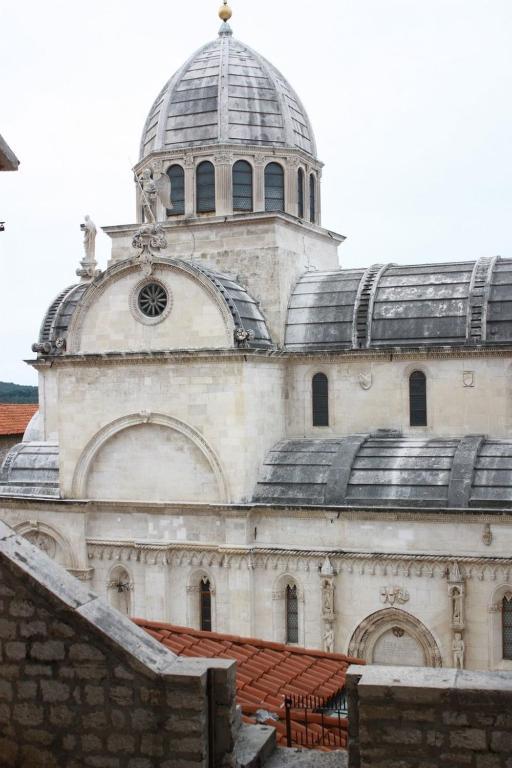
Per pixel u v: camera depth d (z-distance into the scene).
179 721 16.47
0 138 17.66
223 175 54.53
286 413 51.31
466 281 49.66
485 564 42.22
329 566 44.47
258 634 46.16
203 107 55.69
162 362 48.25
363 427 50.00
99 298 50.19
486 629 42.34
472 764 15.71
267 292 51.72
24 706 17.03
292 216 52.81
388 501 43.97
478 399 47.81
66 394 50.47
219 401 47.22
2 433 87.44
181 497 48.31
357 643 44.53
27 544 18.20
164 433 48.69
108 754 16.72
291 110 57.44
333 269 60.12
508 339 47.06
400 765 15.95
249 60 57.59
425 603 43.34
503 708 15.58
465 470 43.78
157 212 55.56
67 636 16.89
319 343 50.56
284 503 45.88
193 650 29.25
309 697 26.55
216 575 47.12
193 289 48.16
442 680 16.19
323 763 18.41
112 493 49.78
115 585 49.38
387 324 49.47
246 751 18.02
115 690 16.70
